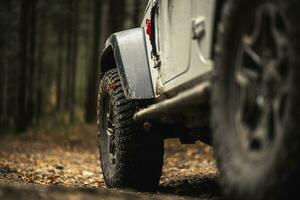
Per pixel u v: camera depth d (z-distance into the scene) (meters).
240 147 3.01
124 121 5.58
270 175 2.63
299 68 2.53
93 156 13.94
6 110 29.83
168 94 4.79
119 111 5.61
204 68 3.73
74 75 34.03
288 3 2.63
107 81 6.07
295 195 2.63
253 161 2.85
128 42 5.66
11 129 27.14
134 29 5.85
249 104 2.96
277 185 2.60
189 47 4.10
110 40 5.86
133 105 5.61
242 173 2.90
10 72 28.41
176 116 4.75
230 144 3.10
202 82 3.85
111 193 3.99
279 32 2.73
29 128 27.61
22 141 19.75
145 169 5.66
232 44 3.14
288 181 2.57
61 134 24.08
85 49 40.22
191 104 3.77
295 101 2.52
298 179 2.57
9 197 3.14
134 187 5.74
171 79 4.61
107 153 6.28
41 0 29.91
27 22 24.28
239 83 3.07
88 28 36.88
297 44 2.55
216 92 3.27
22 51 24.31
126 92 5.40
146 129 5.35
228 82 3.18
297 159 2.51
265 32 2.85
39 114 34.28
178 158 11.40
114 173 5.79
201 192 5.90
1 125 28.97
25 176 7.49
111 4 25.95
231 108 3.15
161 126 5.48
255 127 2.94
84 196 3.43
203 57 3.77
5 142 18.92
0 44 26.92
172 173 8.55
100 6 29.55
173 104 4.07
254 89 2.92
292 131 2.51
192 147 12.65
